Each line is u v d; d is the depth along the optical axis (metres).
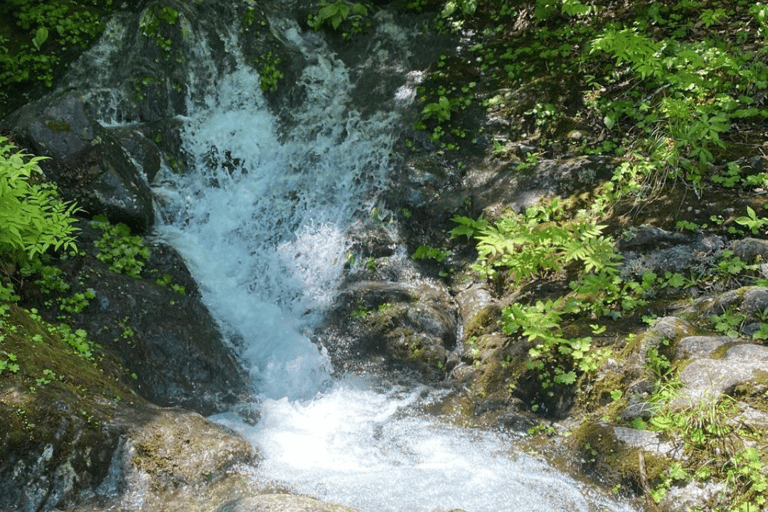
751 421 4.24
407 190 7.24
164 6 8.57
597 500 4.36
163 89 8.26
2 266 5.43
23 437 4.12
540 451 4.84
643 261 5.83
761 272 5.39
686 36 7.87
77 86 8.38
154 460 4.42
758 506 3.84
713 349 4.79
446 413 5.38
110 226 6.52
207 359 5.77
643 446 4.45
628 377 4.93
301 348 6.18
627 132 7.11
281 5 9.60
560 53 8.23
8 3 9.02
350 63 9.02
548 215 6.55
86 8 9.20
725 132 6.69
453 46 8.92
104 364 5.21
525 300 6.07
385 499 4.38
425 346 5.95
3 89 8.34
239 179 7.95
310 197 7.57
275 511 3.78
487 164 7.31
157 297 5.95
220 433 4.74
